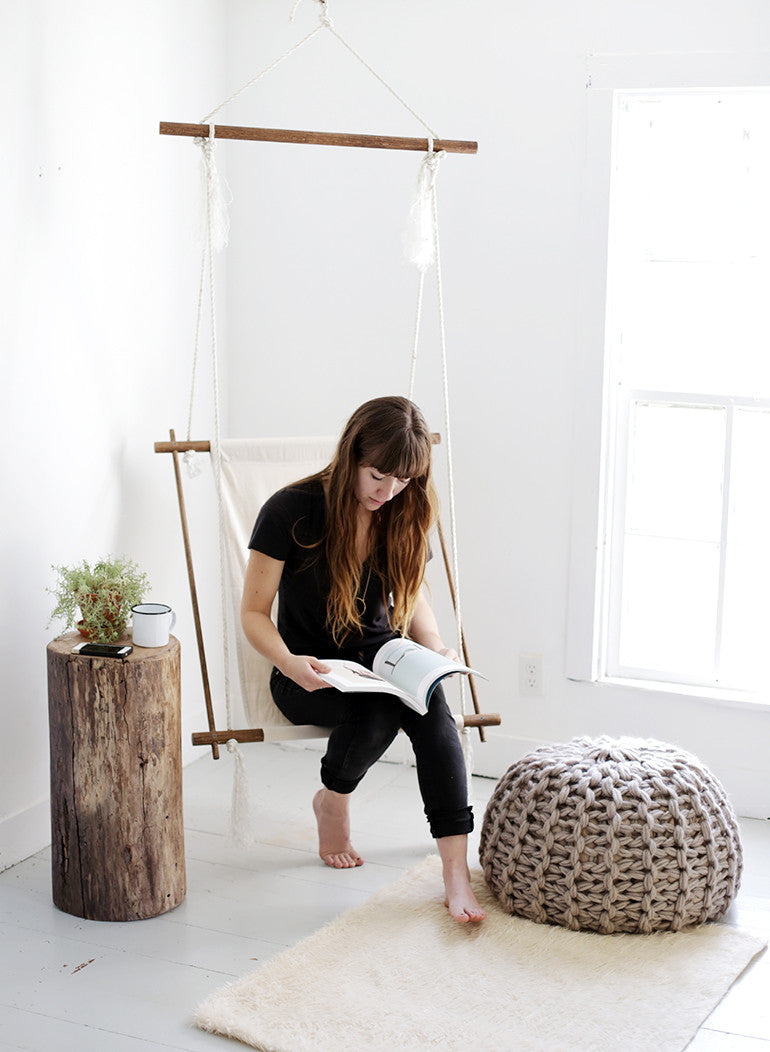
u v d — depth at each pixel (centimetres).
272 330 339
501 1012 205
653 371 313
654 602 322
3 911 244
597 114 297
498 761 331
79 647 234
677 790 236
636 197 309
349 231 326
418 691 232
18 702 265
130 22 287
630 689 316
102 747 232
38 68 255
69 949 228
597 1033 200
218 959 226
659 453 317
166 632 242
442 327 276
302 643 259
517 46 304
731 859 239
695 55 288
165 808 240
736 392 307
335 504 244
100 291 283
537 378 313
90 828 236
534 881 234
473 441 322
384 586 257
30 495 263
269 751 341
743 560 312
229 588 280
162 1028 202
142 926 238
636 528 322
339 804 262
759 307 302
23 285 256
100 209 281
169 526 320
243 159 333
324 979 215
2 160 246
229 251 339
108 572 249
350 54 320
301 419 340
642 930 233
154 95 300
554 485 315
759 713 304
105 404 288
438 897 247
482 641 329
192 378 302
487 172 311
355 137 265
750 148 298
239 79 332
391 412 236
